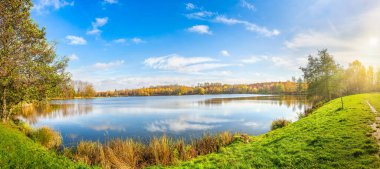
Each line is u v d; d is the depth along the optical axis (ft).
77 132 91.76
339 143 37.73
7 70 70.95
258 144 51.96
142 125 106.42
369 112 64.39
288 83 565.94
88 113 161.99
